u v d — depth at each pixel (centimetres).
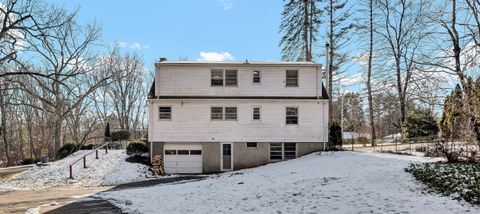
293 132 2644
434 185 1118
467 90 1201
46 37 884
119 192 1566
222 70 2681
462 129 1334
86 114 3897
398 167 1493
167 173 2580
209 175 2384
